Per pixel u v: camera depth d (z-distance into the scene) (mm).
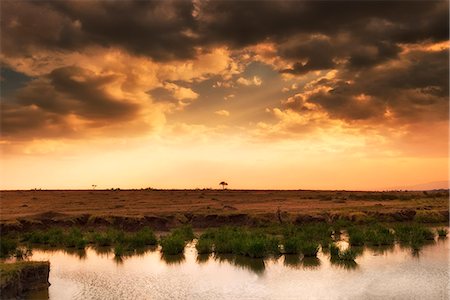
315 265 28703
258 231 43344
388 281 24250
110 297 21969
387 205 66250
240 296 21875
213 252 34125
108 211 58688
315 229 43812
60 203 74500
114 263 30625
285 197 90312
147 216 50906
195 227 51188
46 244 40219
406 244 36844
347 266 28297
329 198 83500
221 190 129500
